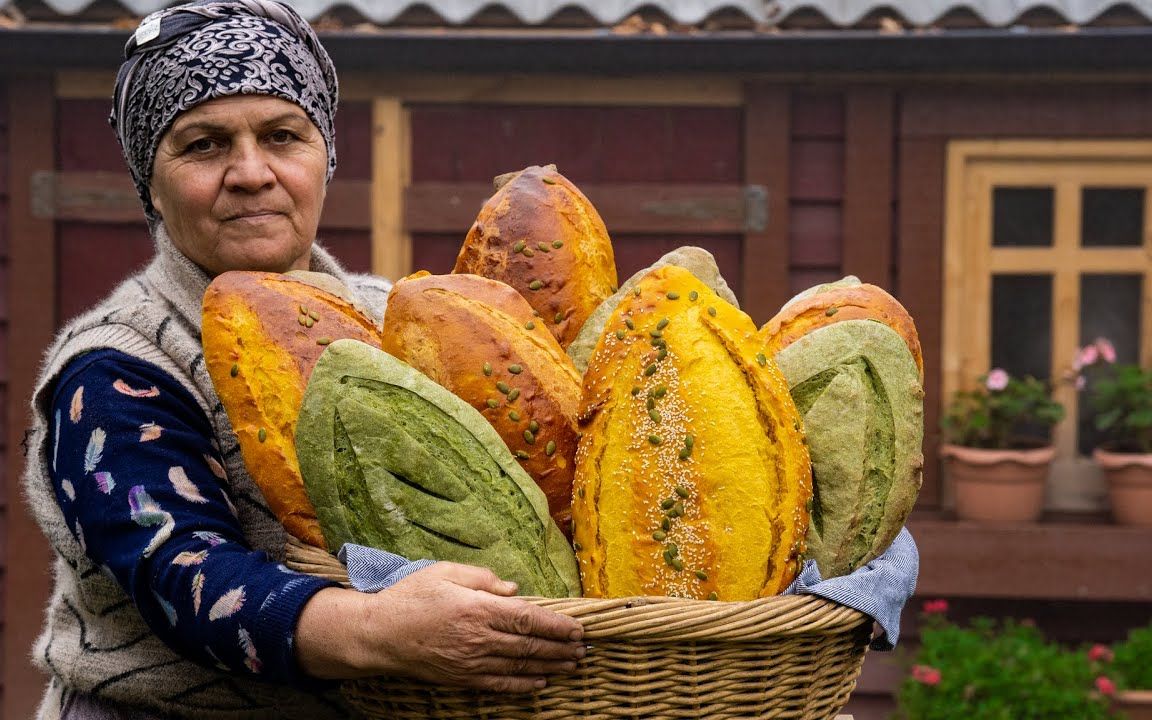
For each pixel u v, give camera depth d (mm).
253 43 1391
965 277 4691
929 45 4172
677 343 1243
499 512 1236
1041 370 5938
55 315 4719
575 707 1133
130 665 1395
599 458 1260
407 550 1221
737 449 1216
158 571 1174
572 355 1469
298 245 1484
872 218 4633
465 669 1080
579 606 1097
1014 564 4559
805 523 1252
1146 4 4129
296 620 1112
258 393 1292
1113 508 4656
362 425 1221
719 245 4699
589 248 1565
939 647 4219
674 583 1216
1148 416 4457
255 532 1417
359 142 4645
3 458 4789
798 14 4160
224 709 1428
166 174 1413
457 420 1242
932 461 4766
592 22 4176
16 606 4812
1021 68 4355
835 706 1276
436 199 4645
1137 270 4691
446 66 4297
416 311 1328
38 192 4645
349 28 4191
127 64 1444
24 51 4273
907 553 1349
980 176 4652
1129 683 4207
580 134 4668
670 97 4613
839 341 1342
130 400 1282
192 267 1459
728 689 1150
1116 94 4543
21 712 4801
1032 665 4059
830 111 4633
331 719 1474
